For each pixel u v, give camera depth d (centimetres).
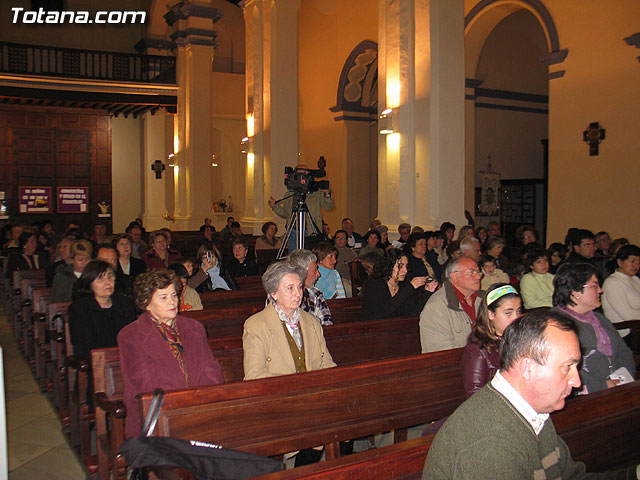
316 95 1931
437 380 336
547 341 171
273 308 343
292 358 338
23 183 1836
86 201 1919
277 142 1212
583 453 259
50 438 456
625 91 1047
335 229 1875
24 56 1716
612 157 1068
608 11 1067
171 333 337
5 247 1011
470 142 1523
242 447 270
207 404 264
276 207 829
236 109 2177
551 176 1180
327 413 295
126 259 705
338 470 206
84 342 415
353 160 1847
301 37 1973
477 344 297
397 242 816
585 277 348
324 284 568
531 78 1855
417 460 221
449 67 829
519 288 595
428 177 830
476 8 1382
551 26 1172
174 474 228
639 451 277
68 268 579
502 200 1845
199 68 1677
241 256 753
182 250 1205
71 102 1806
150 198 2006
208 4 1680
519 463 166
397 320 438
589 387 339
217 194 2195
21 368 646
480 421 171
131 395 322
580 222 1127
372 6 1670
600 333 359
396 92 875
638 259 491
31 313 656
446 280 389
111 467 364
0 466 170
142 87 1734
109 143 1948
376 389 312
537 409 175
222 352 377
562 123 1155
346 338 414
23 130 1833
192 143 1670
